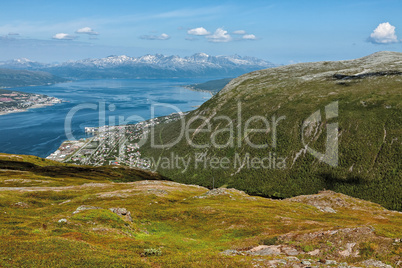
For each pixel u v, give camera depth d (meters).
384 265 24.86
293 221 50.94
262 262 25.45
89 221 39.81
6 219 40.00
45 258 23.44
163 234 46.41
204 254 28.33
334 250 29.20
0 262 22.27
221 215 56.09
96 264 22.95
